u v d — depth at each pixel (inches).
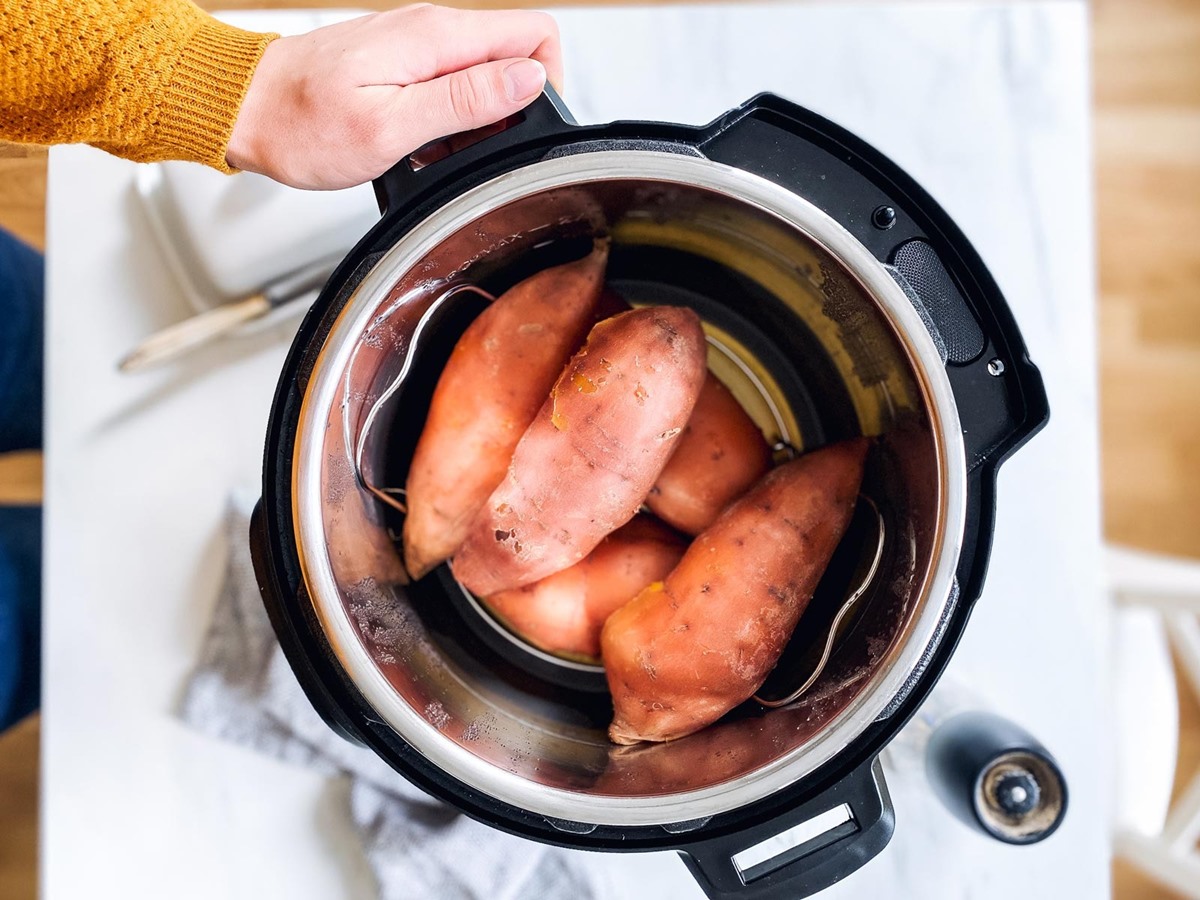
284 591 15.6
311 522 14.6
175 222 23.0
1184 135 41.7
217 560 23.8
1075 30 24.5
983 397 15.9
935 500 14.8
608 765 16.7
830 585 18.3
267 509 15.6
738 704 17.3
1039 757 20.4
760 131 15.9
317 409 14.6
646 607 17.3
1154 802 26.8
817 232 14.7
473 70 16.0
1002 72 24.5
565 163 14.7
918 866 23.4
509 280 18.7
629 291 20.3
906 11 24.6
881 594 16.7
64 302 23.7
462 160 15.7
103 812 23.4
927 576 14.8
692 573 17.0
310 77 17.4
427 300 17.1
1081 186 24.3
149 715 23.6
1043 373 24.2
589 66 24.3
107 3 16.9
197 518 23.8
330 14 24.5
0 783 36.8
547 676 19.7
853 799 15.8
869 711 14.8
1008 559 24.0
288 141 18.1
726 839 15.7
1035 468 24.1
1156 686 27.7
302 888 23.4
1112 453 41.8
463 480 17.8
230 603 23.4
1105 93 41.9
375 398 17.4
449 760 14.9
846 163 15.9
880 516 17.7
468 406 17.6
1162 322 41.9
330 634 14.7
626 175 14.7
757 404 21.0
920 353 14.5
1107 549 28.8
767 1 27.6
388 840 22.6
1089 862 23.2
